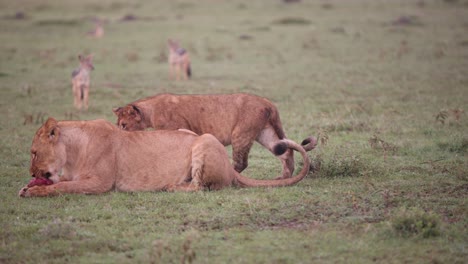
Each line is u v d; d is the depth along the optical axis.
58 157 22.92
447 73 56.34
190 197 22.17
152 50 77.19
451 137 31.98
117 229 19.28
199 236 18.23
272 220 19.98
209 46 78.69
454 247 17.66
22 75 59.16
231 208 21.03
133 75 59.78
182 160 23.44
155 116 27.95
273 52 73.19
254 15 114.38
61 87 52.81
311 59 67.81
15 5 137.50
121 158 23.30
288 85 52.62
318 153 29.88
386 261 16.80
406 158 28.77
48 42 84.38
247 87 51.81
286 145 24.33
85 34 93.00
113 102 46.03
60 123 23.34
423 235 18.39
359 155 28.44
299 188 23.53
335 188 23.56
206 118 27.14
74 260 17.12
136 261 16.97
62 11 127.12
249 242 18.12
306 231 18.98
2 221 20.17
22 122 39.16
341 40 81.94
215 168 23.00
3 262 17.08
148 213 20.77
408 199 21.94
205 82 55.00
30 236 18.86
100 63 67.56
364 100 45.19
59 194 22.53
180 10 125.31
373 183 24.31
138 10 127.50
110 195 22.77
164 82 55.44
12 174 26.97
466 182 24.11
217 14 117.25
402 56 67.62
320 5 128.75
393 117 39.00
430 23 97.69
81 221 20.20
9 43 82.38
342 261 16.84
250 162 29.44
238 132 26.52
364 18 106.50
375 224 19.52
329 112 41.44
